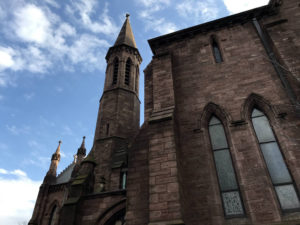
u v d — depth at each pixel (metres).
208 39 14.47
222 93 11.95
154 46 15.52
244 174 9.55
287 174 9.32
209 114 11.71
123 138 25.16
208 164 10.20
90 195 14.20
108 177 21.97
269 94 11.03
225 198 9.52
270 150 10.00
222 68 12.87
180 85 13.13
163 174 9.23
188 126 11.56
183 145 11.05
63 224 12.80
